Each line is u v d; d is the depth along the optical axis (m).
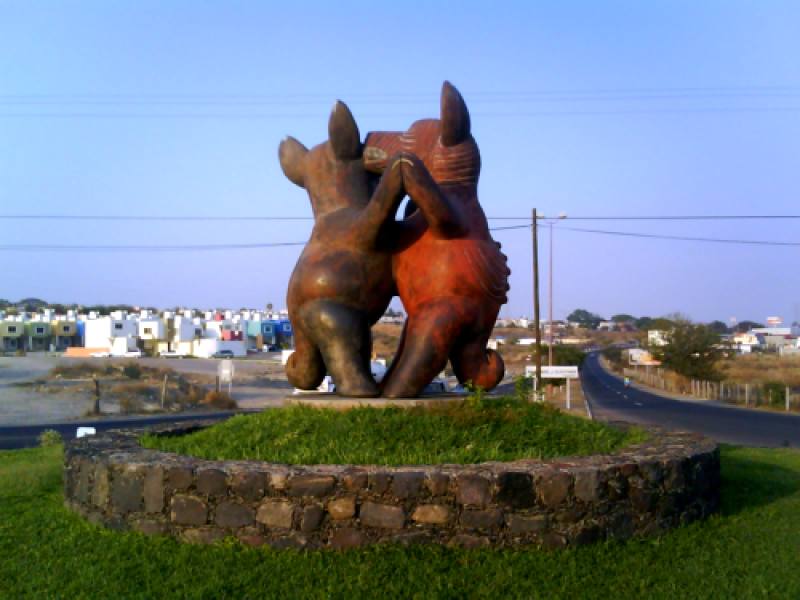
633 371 62.94
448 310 6.59
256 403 29.66
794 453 10.45
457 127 7.06
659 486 5.14
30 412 24.91
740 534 5.33
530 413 6.42
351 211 7.20
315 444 5.70
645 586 4.27
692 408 28.09
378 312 7.12
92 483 5.44
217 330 75.56
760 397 31.17
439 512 4.61
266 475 4.73
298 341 7.23
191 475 4.88
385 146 7.39
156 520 4.96
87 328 67.88
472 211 7.02
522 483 4.68
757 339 103.88
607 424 7.36
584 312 164.12
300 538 4.63
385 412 6.12
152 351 69.56
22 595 4.21
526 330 134.50
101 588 4.25
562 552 4.61
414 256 6.84
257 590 4.12
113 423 21.77
